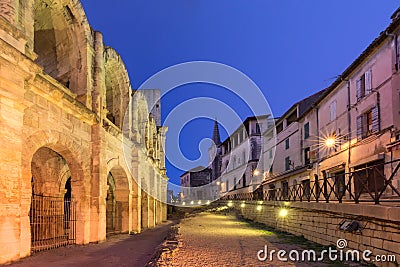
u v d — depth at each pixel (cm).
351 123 2070
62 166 1819
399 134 1548
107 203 2447
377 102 1755
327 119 2469
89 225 1603
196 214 4697
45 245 1472
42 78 1192
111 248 1509
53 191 1773
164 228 2912
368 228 1061
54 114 1329
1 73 986
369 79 1847
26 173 1133
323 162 2470
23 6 1144
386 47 1673
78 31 1652
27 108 1161
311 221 1689
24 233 1088
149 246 1619
